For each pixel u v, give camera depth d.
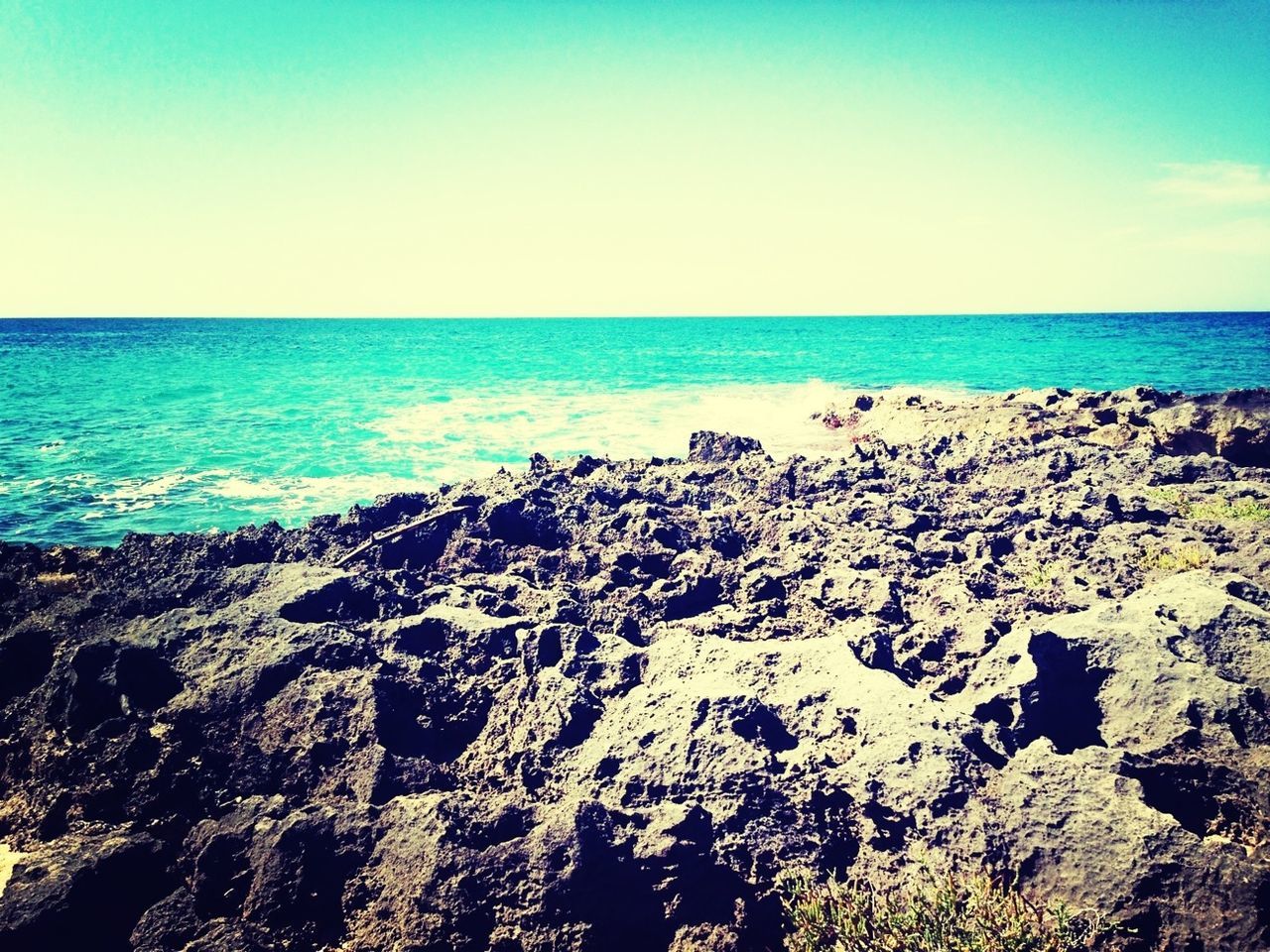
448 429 23.56
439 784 6.19
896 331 112.50
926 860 5.40
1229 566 9.69
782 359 54.06
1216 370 41.78
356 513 11.67
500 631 8.01
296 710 6.64
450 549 10.70
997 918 4.97
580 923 4.94
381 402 30.34
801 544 11.17
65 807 5.86
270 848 5.23
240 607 8.20
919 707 6.41
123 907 5.07
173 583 8.98
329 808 5.63
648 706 6.55
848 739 6.30
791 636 8.60
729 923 5.13
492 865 5.11
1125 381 36.75
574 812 5.38
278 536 11.16
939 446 16.20
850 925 5.04
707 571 9.98
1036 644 7.11
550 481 12.95
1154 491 13.09
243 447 21.11
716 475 14.55
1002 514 12.08
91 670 6.76
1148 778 6.19
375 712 6.53
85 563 10.63
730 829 5.52
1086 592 9.22
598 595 9.58
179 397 32.22
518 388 35.25
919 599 9.26
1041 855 5.29
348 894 5.14
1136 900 4.96
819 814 5.74
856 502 12.52
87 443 21.83
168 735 6.28
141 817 5.73
